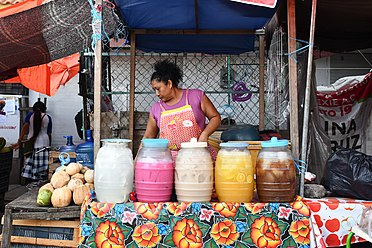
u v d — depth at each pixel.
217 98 6.08
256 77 5.81
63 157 3.13
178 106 2.63
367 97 4.43
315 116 3.68
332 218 2.03
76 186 2.47
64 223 2.45
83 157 3.33
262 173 2.04
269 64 4.03
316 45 4.34
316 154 3.62
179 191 2.00
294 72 2.38
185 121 2.59
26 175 6.54
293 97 2.36
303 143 2.30
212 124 2.57
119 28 3.46
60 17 2.64
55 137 7.73
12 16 2.58
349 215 2.03
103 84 4.85
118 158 1.98
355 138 4.44
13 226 2.51
